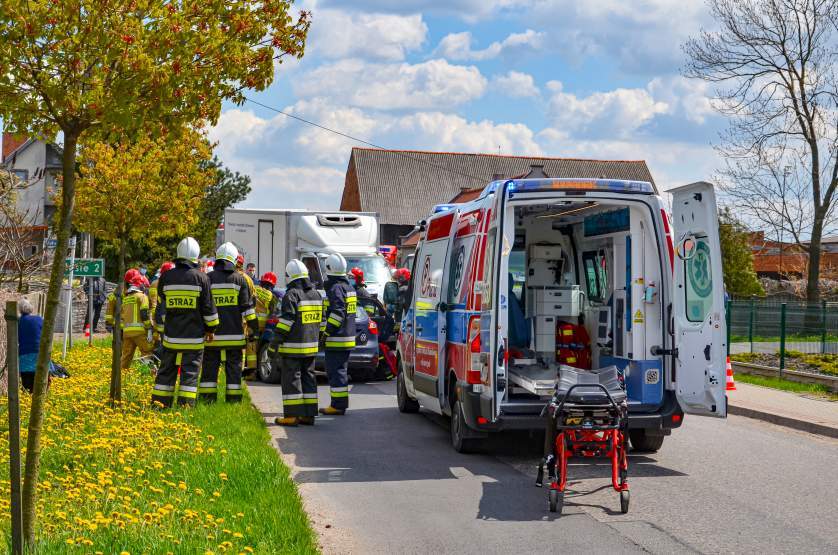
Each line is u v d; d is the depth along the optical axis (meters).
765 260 69.69
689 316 9.46
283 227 22.33
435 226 11.96
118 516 5.83
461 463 9.69
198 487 7.46
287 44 7.13
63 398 11.45
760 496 8.15
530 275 11.31
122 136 6.95
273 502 7.12
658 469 9.42
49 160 50.62
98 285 29.19
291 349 12.16
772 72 33.91
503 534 6.82
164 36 5.98
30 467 5.30
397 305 13.95
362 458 9.95
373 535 6.78
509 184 9.16
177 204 13.95
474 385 9.32
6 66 5.72
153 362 16.41
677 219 9.61
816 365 18.97
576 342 10.87
